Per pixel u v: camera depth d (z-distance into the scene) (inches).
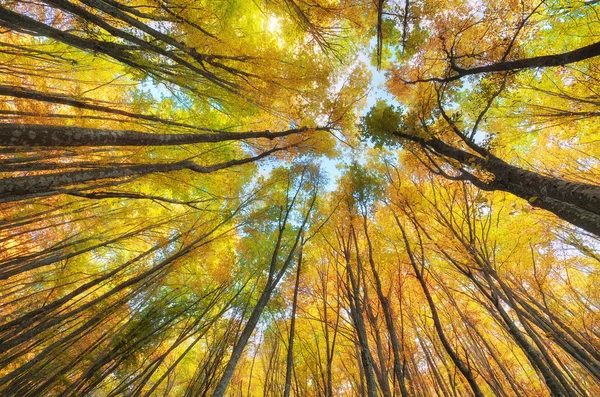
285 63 262.2
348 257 243.6
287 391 184.4
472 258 210.5
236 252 334.3
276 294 302.0
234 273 316.5
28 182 115.3
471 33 226.8
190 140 208.1
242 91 259.0
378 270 271.0
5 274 163.8
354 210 297.7
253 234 317.7
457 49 236.2
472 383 147.3
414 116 259.8
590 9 204.8
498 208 281.4
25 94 149.0
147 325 248.8
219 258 319.6
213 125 301.6
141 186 280.2
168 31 211.8
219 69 253.9
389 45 279.9
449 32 229.5
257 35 269.6
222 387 159.6
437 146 259.0
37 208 230.4
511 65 186.9
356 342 221.1
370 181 300.5
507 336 357.7
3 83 197.3
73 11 142.3
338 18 260.7
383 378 173.0
